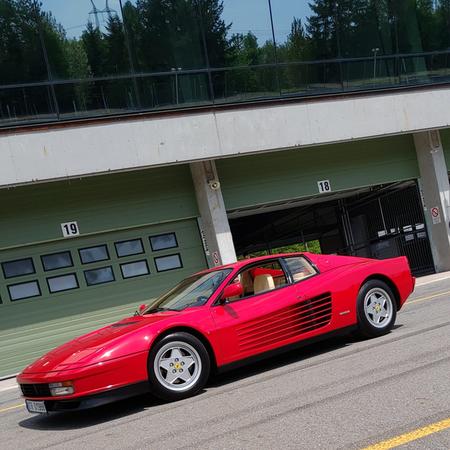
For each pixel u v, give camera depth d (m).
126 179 15.56
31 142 13.77
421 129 18.03
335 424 4.64
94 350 6.11
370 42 17.78
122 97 14.90
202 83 15.76
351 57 17.52
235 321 6.75
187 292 7.24
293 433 4.57
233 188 16.78
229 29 16.17
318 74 17.08
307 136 16.50
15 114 13.88
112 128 14.51
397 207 20.86
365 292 7.83
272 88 16.52
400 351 6.84
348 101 17.12
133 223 15.48
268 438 4.55
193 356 6.46
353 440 4.24
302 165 17.69
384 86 17.88
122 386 6.04
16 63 13.98
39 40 14.22
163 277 15.69
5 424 7.13
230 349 6.68
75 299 14.68
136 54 15.13
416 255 20.23
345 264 7.91
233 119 15.70
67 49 14.47
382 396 5.20
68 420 6.61
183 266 15.95
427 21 18.61
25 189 14.48
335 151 18.20
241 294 7.13
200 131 15.34
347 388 5.63
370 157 18.67
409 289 8.35
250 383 6.61
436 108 18.27
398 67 18.11
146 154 14.76
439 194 18.94
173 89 15.45
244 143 15.77
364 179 18.48
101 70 14.75
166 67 15.41
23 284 14.27
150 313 7.15
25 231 14.38
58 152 13.98
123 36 15.03
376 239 22.19
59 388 5.94
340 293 7.57
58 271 14.64
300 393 5.74
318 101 16.73
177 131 15.11
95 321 14.79
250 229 27.33
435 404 4.77
